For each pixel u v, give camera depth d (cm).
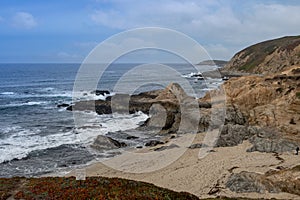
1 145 3106
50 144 3125
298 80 4331
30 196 1166
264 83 4528
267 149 2861
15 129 3825
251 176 2070
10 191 1245
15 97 6831
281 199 1791
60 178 1403
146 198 1137
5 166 2556
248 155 2747
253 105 4200
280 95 4191
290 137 3147
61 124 4084
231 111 3691
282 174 2064
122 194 1154
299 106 3619
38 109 5294
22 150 2945
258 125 3581
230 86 4684
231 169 2377
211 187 2072
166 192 1247
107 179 1363
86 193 1159
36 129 3816
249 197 1855
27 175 2362
